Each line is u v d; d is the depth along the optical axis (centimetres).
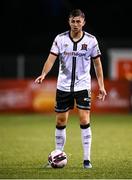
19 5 8794
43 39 8606
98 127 4812
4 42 8694
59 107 2589
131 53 7581
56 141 2634
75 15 2498
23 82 6388
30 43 8625
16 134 4291
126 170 2514
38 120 5572
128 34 8719
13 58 7425
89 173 2420
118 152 3206
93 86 6372
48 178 2289
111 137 4056
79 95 2559
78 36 2544
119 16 8781
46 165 2630
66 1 8706
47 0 8769
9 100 6397
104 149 3353
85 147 2575
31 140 3881
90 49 2550
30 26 8756
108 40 8238
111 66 7575
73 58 2544
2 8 8750
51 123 5238
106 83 6381
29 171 2489
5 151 3284
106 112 6391
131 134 4259
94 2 8788
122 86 6400
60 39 2553
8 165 2698
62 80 2569
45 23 8769
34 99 6391
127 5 8775
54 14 8769
